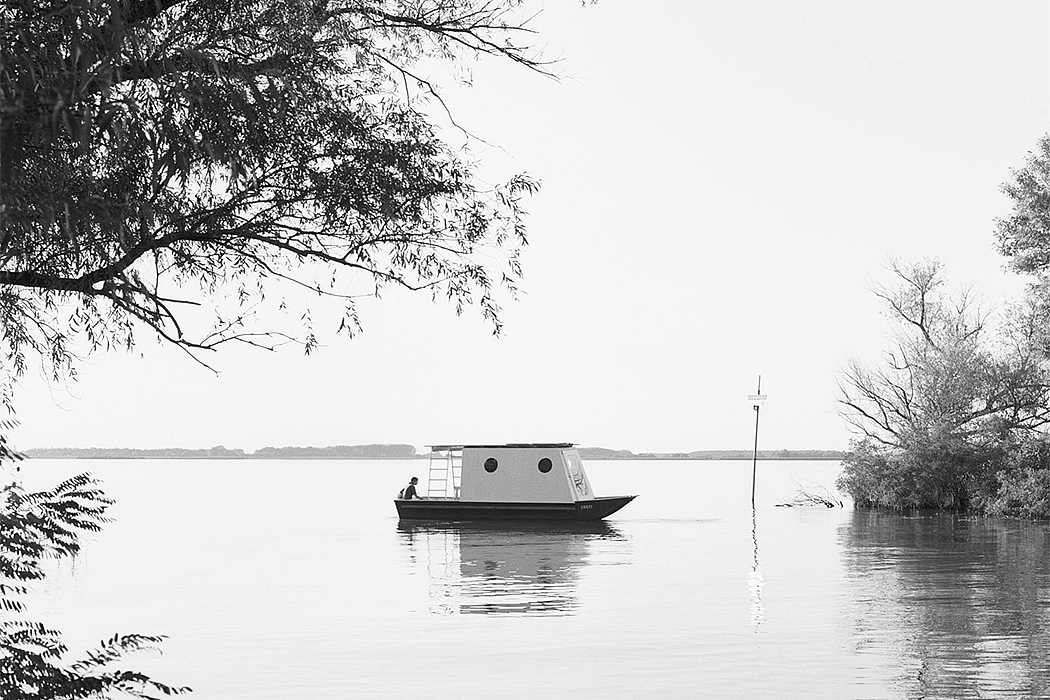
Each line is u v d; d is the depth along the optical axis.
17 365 7.85
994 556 29.75
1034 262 44.31
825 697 12.77
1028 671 14.02
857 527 41.59
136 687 12.91
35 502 6.62
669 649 15.88
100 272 6.61
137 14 6.09
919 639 16.45
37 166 5.64
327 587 23.98
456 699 12.97
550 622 18.58
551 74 7.89
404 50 7.75
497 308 7.84
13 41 5.18
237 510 60.84
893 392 52.41
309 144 6.90
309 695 13.24
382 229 7.32
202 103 5.96
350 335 7.65
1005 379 48.97
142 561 30.38
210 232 6.97
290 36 6.54
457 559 30.30
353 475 179.12
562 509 44.72
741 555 30.67
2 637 6.53
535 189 7.81
